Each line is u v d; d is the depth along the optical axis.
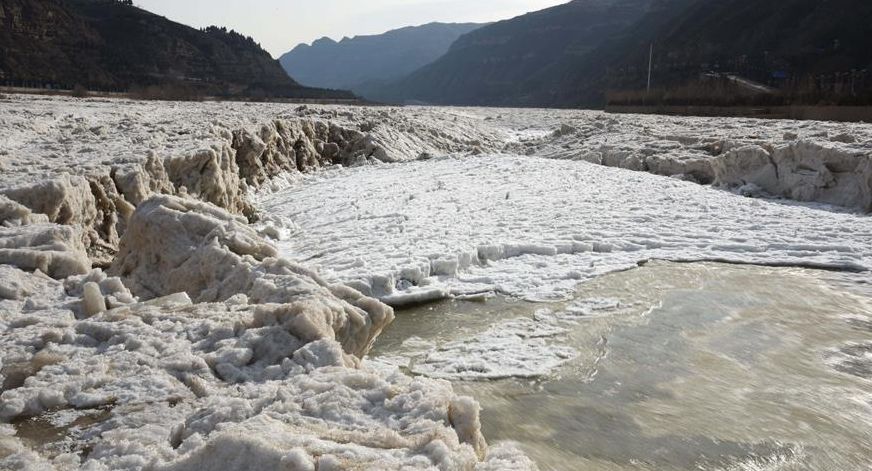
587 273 9.14
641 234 11.11
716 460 4.67
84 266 5.85
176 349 4.02
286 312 4.36
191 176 10.91
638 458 4.69
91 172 8.41
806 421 5.24
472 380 5.96
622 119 32.47
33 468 2.79
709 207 13.34
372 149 22.31
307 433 2.90
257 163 16.17
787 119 31.97
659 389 5.79
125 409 3.37
